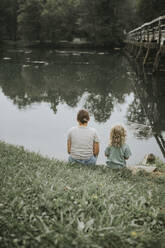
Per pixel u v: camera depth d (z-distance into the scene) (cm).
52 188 352
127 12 5294
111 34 5338
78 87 1625
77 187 373
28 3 5969
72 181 398
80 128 524
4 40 6600
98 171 486
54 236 252
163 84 1622
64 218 286
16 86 1642
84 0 5394
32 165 471
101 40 5425
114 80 1838
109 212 301
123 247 259
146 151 732
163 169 599
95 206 323
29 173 413
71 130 526
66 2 5947
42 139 819
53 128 920
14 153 538
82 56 3728
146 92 1429
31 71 2244
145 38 2367
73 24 6009
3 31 6600
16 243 245
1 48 5231
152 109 1134
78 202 324
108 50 5166
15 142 789
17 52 4353
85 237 253
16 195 322
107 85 1677
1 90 1526
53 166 486
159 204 365
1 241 248
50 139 820
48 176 420
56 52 4472
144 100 1284
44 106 1203
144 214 322
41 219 272
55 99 1340
